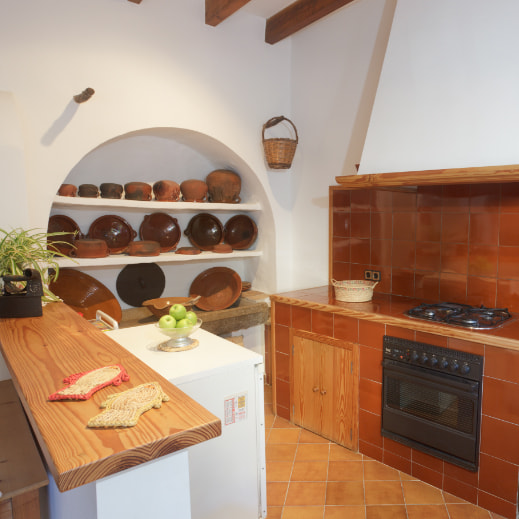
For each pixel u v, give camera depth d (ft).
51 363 4.17
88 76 8.43
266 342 12.03
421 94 7.43
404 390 7.52
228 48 10.35
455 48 7.00
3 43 7.55
